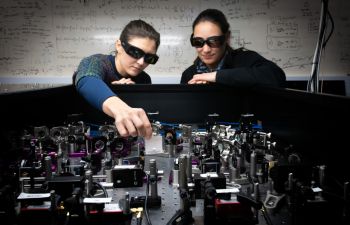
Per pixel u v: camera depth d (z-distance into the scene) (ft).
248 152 4.13
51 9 13.87
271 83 6.13
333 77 14.35
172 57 14.26
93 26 14.02
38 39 14.06
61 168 4.00
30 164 3.76
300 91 3.92
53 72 14.26
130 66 7.45
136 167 3.79
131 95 6.23
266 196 3.17
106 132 4.73
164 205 3.24
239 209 2.80
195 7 13.99
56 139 4.58
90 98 3.88
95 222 2.79
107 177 3.79
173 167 4.15
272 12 14.03
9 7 13.82
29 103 4.25
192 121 6.30
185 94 6.24
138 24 7.46
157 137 5.10
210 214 2.79
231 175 3.75
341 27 14.12
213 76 6.19
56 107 5.32
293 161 3.47
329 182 3.24
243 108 6.32
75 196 2.68
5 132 3.60
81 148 4.80
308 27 14.10
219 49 8.11
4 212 2.71
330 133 3.49
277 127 5.33
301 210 2.75
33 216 2.65
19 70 14.23
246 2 13.99
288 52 14.25
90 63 6.13
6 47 14.07
